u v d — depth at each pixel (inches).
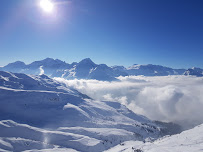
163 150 3585.1
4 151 7357.3
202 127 4945.9
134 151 5054.1
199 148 3100.4
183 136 4682.6
